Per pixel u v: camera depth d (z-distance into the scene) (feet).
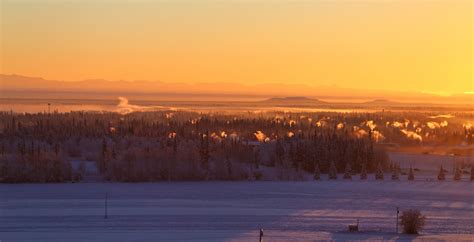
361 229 299.79
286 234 285.64
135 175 474.08
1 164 465.47
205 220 317.83
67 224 304.30
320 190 433.07
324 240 272.51
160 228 296.92
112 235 279.49
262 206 363.97
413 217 292.20
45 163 472.03
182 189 431.84
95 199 382.83
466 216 339.77
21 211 339.16
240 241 270.26
